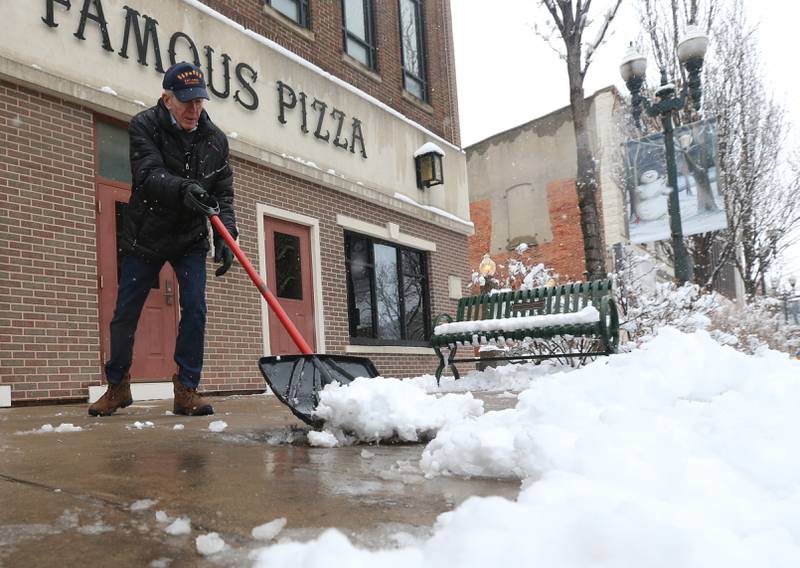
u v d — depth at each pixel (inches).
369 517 53.3
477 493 62.9
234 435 110.8
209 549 44.9
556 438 64.2
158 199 137.5
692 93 389.7
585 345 310.2
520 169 955.3
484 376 276.5
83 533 49.5
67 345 231.9
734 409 80.4
